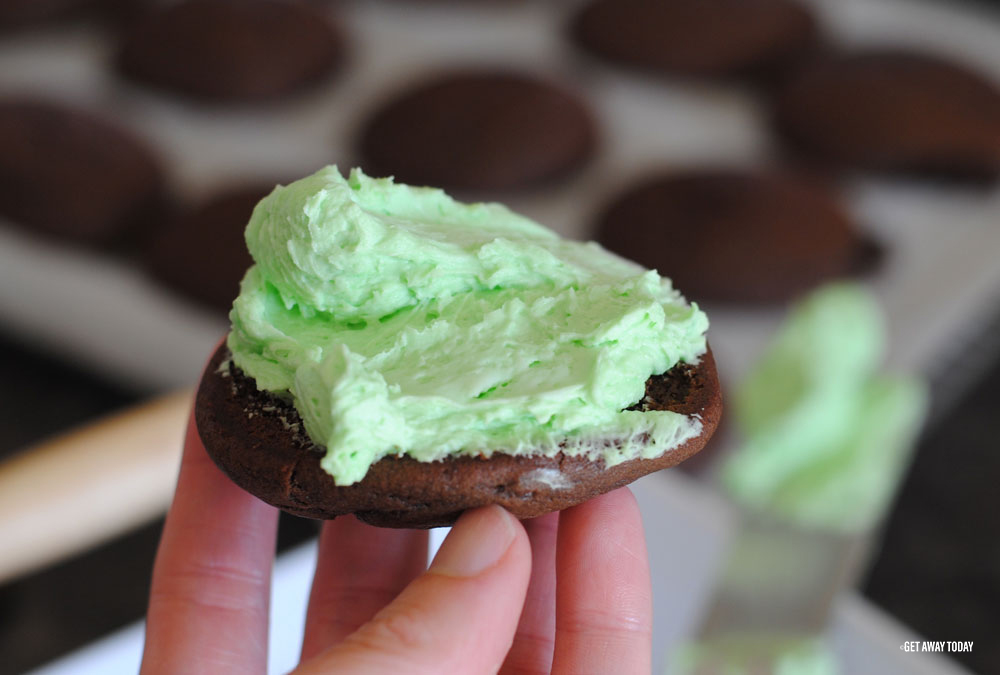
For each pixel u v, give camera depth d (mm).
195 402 309
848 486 432
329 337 295
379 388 261
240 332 303
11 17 588
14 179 512
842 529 423
